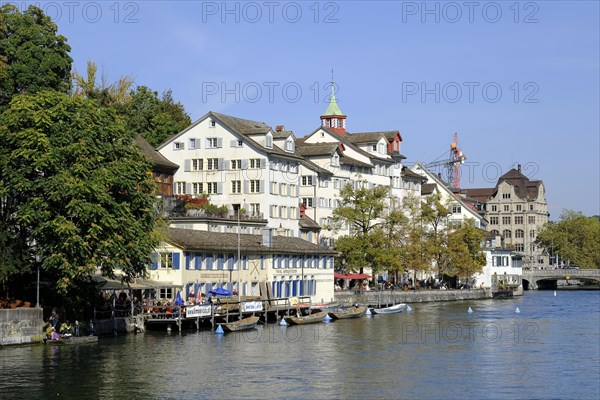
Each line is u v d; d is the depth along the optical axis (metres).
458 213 190.50
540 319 106.94
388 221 135.62
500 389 56.47
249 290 103.19
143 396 52.66
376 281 146.50
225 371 60.97
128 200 73.69
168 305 84.44
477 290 161.12
